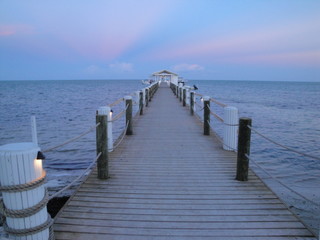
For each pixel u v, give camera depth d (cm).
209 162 525
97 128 427
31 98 4966
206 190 396
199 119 1030
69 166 1014
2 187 217
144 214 327
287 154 1270
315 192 795
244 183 422
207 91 8100
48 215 257
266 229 296
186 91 1437
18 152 216
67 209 337
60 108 3231
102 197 371
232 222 309
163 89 3017
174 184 418
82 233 286
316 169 1045
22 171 220
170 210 336
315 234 286
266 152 1307
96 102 4103
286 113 2925
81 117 2466
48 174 915
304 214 650
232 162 525
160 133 789
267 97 5812
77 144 1375
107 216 321
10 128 1898
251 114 2819
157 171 476
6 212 224
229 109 591
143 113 1190
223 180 434
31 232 230
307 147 1432
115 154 580
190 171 476
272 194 383
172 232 289
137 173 465
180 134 775
